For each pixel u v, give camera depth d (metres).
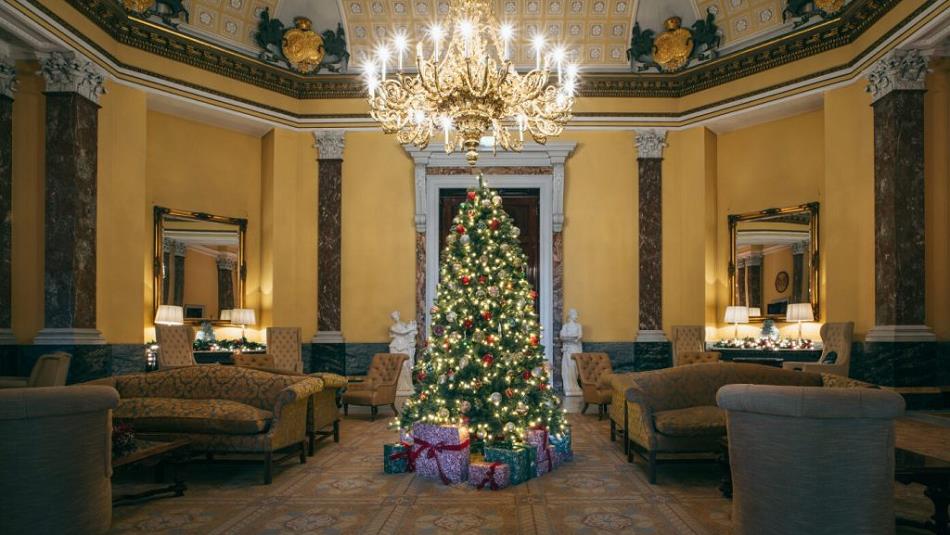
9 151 9.12
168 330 10.31
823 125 11.11
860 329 9.91
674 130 12.48
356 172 12.61
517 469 5.92
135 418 6.05
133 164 10.30
